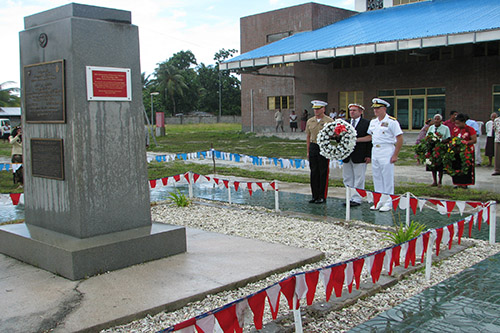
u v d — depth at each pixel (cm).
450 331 382
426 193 965
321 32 2970
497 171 1242
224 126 5394
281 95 3306
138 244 508
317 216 789
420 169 1432
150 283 453
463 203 633
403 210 826
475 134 1013
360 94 2864
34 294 430
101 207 516
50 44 513
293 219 772
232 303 306
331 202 923
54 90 511
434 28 2241
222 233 680
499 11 2255
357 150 855
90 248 471
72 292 433
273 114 3366
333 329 384
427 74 2559
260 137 3080
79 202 500
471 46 2392
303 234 667
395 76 2683
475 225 718
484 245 607
